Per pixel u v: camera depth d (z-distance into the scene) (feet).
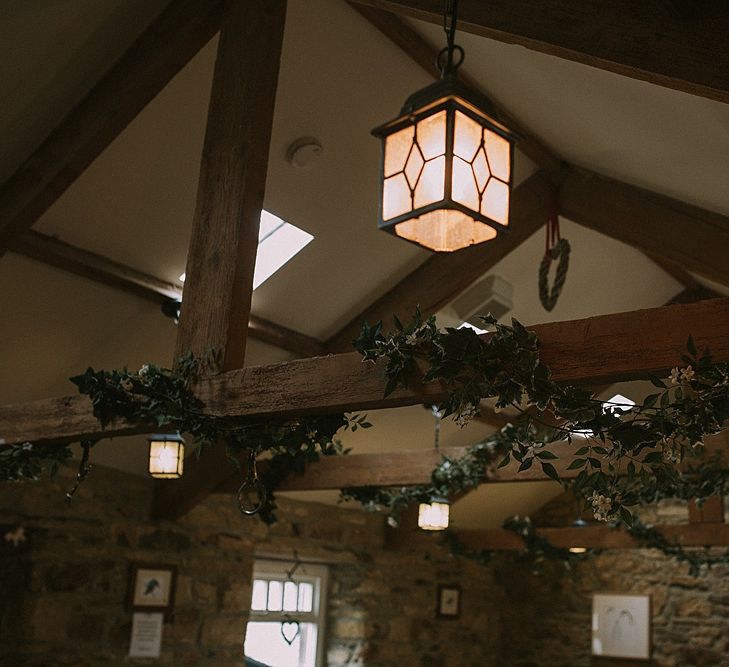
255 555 22.77
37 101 12.34
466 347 7.82
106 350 16.51
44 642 17.13
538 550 24.22
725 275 14.71
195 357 10.18
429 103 7.48
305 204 15.87
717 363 7.04
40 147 13.03
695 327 7.21
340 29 13.51
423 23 13.61
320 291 17.94
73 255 14.29
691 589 26.22
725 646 25.26
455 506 27.14
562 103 13.29
